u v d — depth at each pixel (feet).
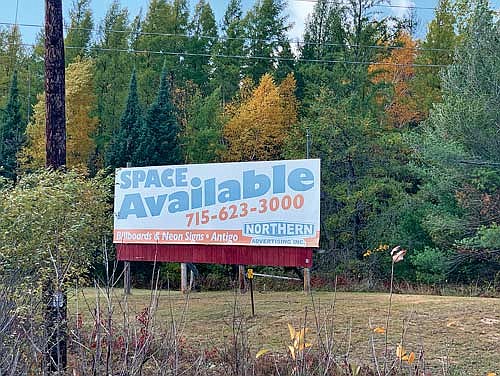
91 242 33.71
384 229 84.07
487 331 35.55
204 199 51.13
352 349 30.17
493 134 71.41
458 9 104.83
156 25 133.49
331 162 90.63
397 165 89.51
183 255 52.16
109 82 123.65
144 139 97.55
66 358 16.44
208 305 46.68
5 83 127.75
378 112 100.32
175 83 124.57
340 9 106.32
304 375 12.57
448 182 74.49
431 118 79.10
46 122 30.73
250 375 15.65
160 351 13.44
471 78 73.20
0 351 12.39
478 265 76.23
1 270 20.72
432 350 30.94
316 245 45.68
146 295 54.90
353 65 101.76
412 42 115.85
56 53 30.37
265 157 106.52
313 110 95.35
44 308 17.67
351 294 57.47
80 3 132.26
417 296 54.34
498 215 71.31
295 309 43.45
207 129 107.04
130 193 55.06
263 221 48.14
